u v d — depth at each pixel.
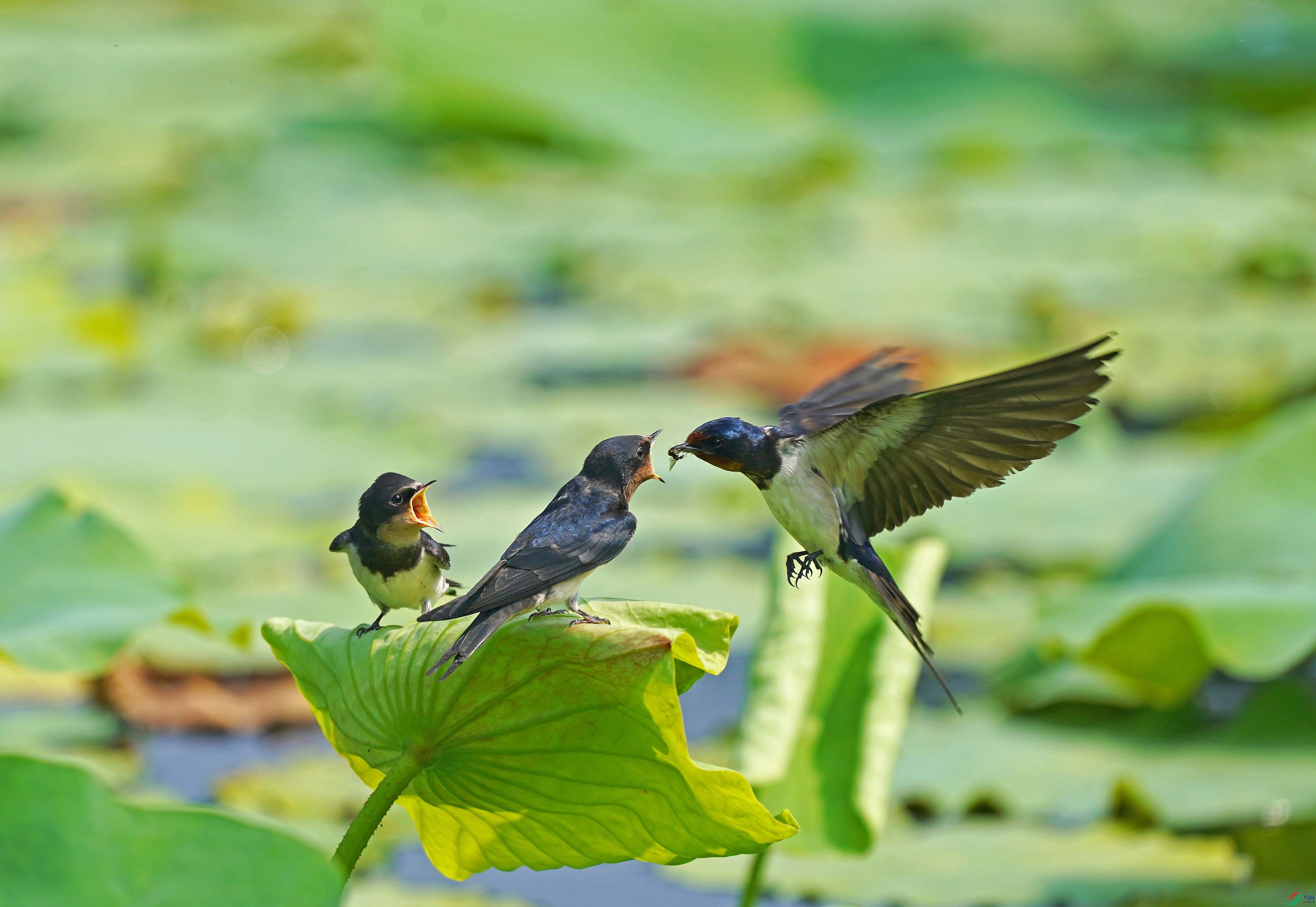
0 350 15.55
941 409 5.46
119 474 12.26
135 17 32.94
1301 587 8.72
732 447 5.68
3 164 22.84
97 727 9.02
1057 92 27.22
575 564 4.95
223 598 10.09
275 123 24.30
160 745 8.86
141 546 6.75
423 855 7.72
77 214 21.09
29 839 3.81
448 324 16.88
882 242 20.31
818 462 5.75
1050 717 9.29
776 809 5.96
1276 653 8.02
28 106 25.39
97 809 3.86
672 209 21.70
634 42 24.98
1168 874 7.47
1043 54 29.61
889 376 6.92
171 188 21.53
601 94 24.12
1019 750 8.80
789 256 19.48
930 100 26.22
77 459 12.62
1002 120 25.75
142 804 3.89
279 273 18.27
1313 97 29.08
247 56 28.31
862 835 5.95
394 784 4.73
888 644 6.33
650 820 4.78
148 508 11.64
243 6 33.31
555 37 24.42
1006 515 12.02
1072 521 11.89
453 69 23.58
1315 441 9.91
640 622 4.92
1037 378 5.09
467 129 23.80
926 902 7.24
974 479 5.59
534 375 15.54
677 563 11.23
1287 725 8.90
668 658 4.41
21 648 6.01
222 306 16.70
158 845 3.83
